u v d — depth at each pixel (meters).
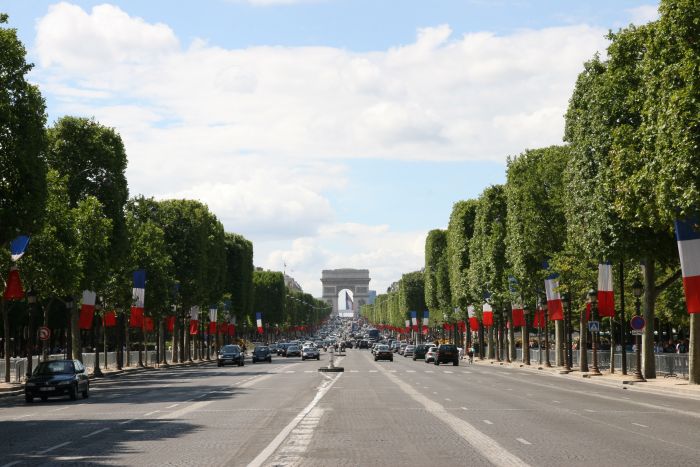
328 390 50.97
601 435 25.52
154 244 102.75
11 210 52.97
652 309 59.94
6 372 66.88
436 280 171.88
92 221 75.56
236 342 182.75
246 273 163.25
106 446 23.89
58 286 68.88
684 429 27.38
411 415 32.91
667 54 40.94
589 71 62.69
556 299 78.69
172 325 115.81
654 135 42.00
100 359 103.56
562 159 84.62
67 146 80.75
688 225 44.84
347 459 20.19
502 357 121.81
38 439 26.20
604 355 81.50
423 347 133.88
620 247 54.75
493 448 22.25
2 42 52.75
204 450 22.44
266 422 30.39
